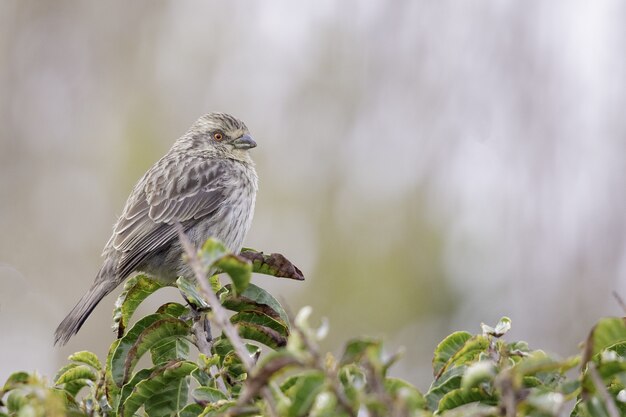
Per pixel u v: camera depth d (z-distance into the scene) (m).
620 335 4.27
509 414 3.97
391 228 16.30
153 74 18.36
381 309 15.77
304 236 16.47
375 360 3.86
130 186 17.48
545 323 15.81
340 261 16.12
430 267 16.00
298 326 3.93
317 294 16.00
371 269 16.02
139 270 10.10
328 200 16.67
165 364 5.64
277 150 17.27
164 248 9.96
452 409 4.63
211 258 4.68
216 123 10.84
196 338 6.09
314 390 3.87
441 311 15.80
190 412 5.21
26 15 18.55
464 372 4.88
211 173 10.38
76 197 17.58
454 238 16.14
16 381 4.70
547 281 16.02
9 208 17.64
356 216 16.44
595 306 15.94
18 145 18.06
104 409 5.80
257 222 16.56
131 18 18.59
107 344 15.79
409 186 16.61
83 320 9.30
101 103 18.39
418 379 15.37
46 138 18.14
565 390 4.39
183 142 10.84
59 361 15.95
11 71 18.38
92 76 18.55
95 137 18.12
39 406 4.42
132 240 9.84
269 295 6.15
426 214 16.36
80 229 17.36
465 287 15.90
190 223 10.09
